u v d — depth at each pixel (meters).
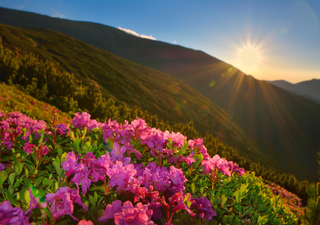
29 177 2.39
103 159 2.03
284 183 27.78
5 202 1.40
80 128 3.97
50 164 2.78
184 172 3.15
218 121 116.62
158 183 2.20
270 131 163.75
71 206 1.51
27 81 24.30
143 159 3.24
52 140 3.32
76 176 1.84
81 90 27.59
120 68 130.50
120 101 86.50
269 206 3.44
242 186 2.95
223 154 20.22
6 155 2.94
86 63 110.94
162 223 2.11
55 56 102.56
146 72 149.62
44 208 1.61
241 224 2.61
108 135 3.29
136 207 1.59
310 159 141.88
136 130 3.11
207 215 2.32
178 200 1.99
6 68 24.20
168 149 3.39
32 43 107.56
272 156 122.12
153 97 105.62
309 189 2.47
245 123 166.75
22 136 3.32
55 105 23.41
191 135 20.80
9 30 109.81
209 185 3.28
